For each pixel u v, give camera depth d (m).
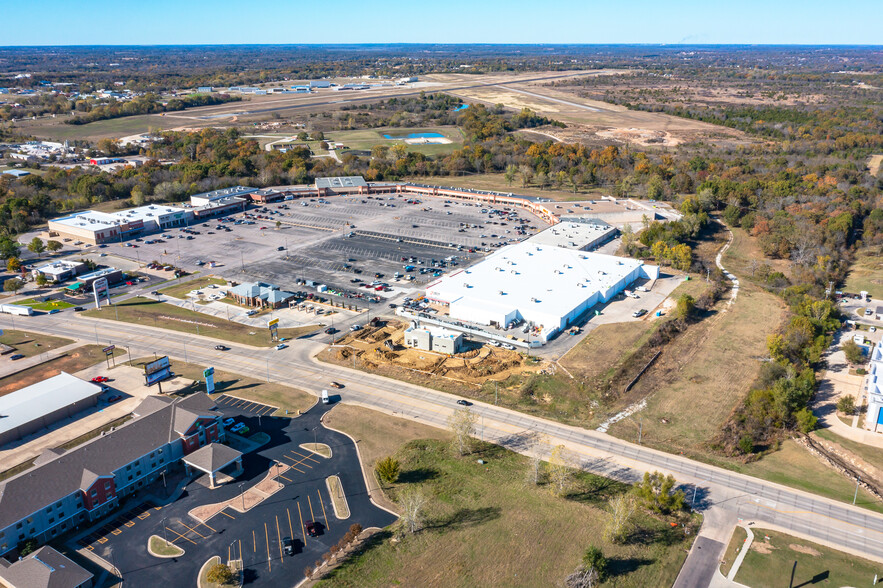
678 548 100.12
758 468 119.88
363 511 107.25
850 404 136.50
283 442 126.19
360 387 148.00
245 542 99.75
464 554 97.75
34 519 97.94
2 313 188.75
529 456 122.56
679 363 161.00
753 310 194.62
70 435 128.00
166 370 149.62
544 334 170.62
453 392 146.00
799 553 99.00
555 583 92.56
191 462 114.69
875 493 112.81
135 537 100.88
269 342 170.88
